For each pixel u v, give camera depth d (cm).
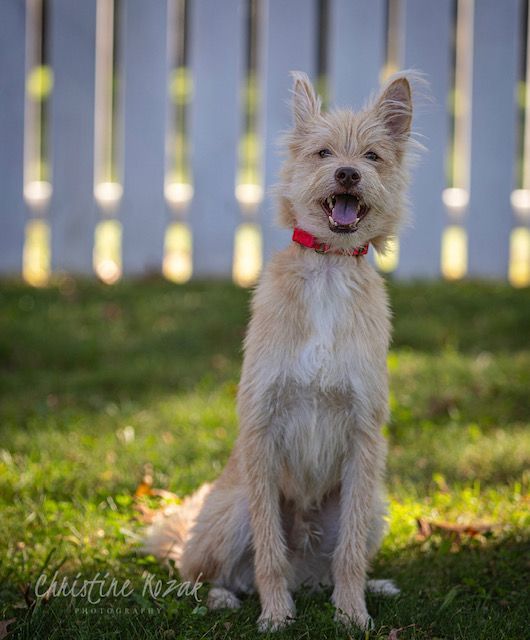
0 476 488
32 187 898
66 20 866
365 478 383
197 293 852
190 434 569
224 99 877
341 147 399
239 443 397
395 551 428
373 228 398
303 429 384
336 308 380
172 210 897
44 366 705
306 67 867
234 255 904
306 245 390
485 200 886
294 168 408
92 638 337
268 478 382
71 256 906
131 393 652
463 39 872
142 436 570
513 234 892
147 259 907
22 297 832
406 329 764
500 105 870
